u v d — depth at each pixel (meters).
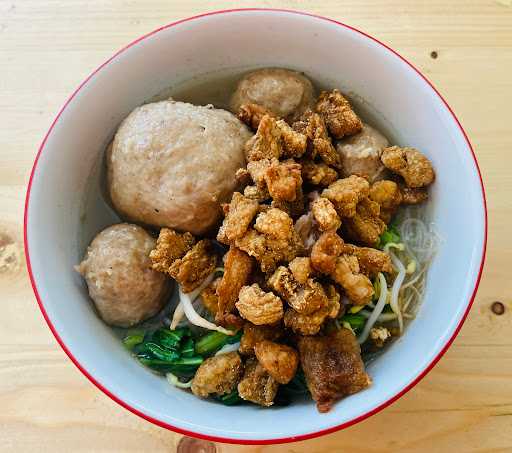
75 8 0.29
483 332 0.24
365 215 0.24
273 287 0.21
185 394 0.22
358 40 0.24
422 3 0.29
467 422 0.23
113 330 0.24
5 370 0.24
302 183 0.24
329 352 0.21
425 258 0.24
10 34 0.29
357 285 0.21
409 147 0.25
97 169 0.25
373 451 0.22
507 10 0.29
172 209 0.23
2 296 0.25
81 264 0.23
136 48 0.24
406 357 0.21
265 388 0.22
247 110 0.25
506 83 0.28
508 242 0.25
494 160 0.26
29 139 0.27
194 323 0.24
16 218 0.26
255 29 0.25
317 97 0.27
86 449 0.23
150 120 0.24
